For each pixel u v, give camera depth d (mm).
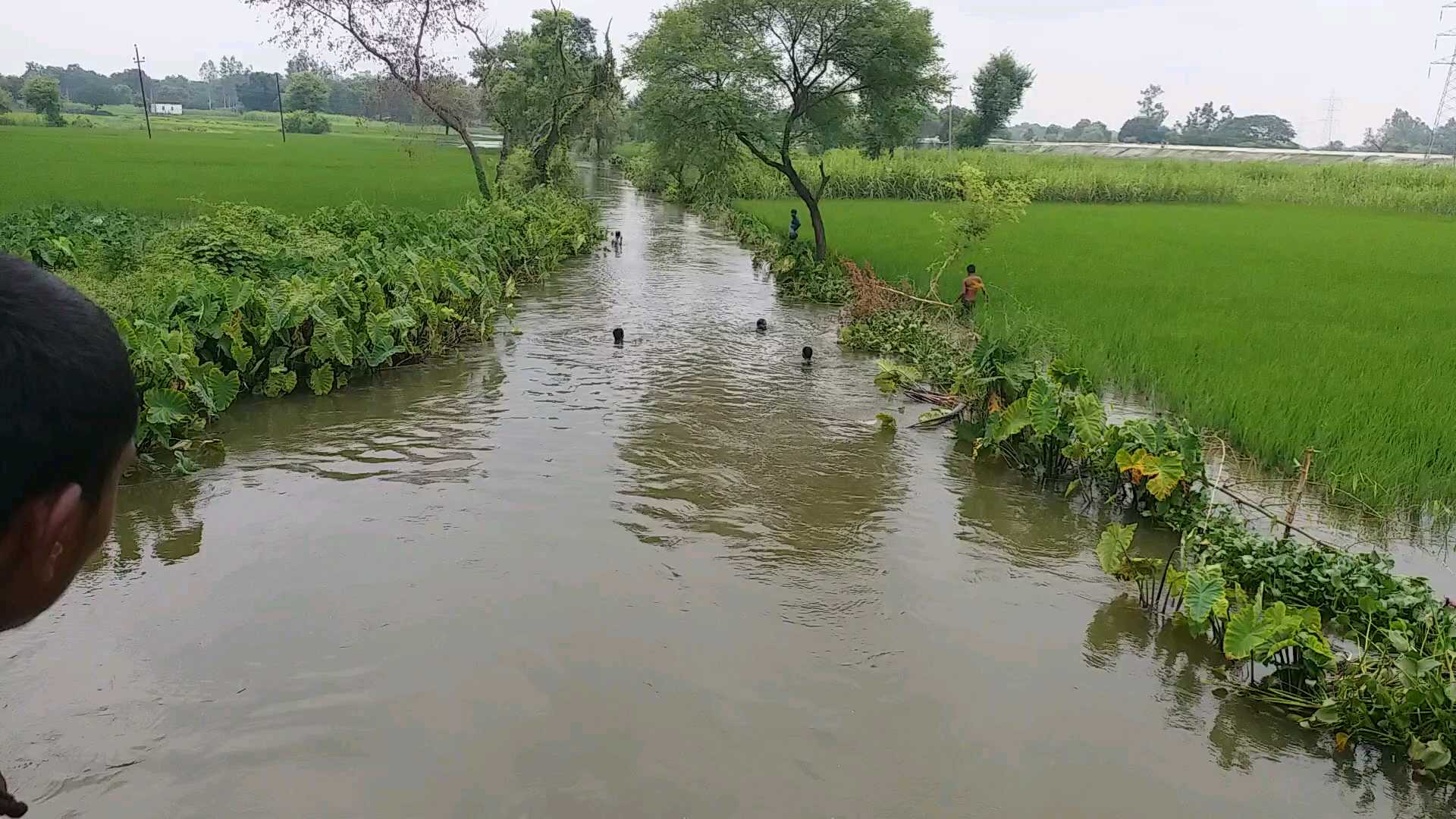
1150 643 6438
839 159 49719
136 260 14750
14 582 1193
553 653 5848
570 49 38969
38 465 1107
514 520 7754
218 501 8000
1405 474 8844
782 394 12070
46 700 5203
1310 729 5578
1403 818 4840
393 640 5922
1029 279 20281
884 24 21438
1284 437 9750
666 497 8406
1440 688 5184
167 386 9234
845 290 19219
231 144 62125
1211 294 18438
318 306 11211
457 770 4766
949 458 9945
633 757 4930
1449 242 28781
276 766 4750
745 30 22141
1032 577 7312
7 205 24922
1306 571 6684
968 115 73938
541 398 11367
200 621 6090
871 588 6941
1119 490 8836
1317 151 86625
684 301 18875
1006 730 5363
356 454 9219
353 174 40625
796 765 4945
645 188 51719
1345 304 17500
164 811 4422
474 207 22359
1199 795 4941
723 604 6555
